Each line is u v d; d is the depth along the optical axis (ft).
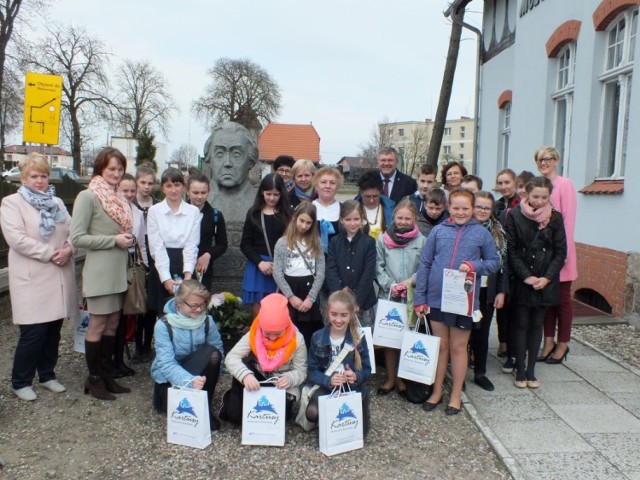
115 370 15.42
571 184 16.40
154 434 12.07
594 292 23.82
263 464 10.88
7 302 21.47
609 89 23.38
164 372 12.21
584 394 14.42
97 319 13.58
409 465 10.93
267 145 167.22
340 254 14.37
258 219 15.57
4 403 13.52
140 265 15.31
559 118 28.55
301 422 12.23
